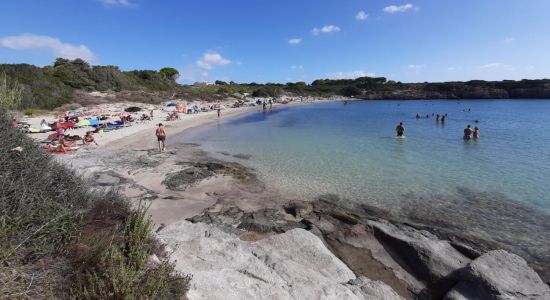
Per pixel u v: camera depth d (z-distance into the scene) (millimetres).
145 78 80312
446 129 35812
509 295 6859
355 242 10070
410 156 21719
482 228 11266
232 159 20594
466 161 20344
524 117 49844
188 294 5348
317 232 10398
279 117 51344
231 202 12906
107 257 4871
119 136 27578
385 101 113312
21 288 4043
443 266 8531
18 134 6480
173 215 11477
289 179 16375
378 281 7871
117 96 58312
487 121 44312
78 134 27484
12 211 4828
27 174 5676
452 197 14133
